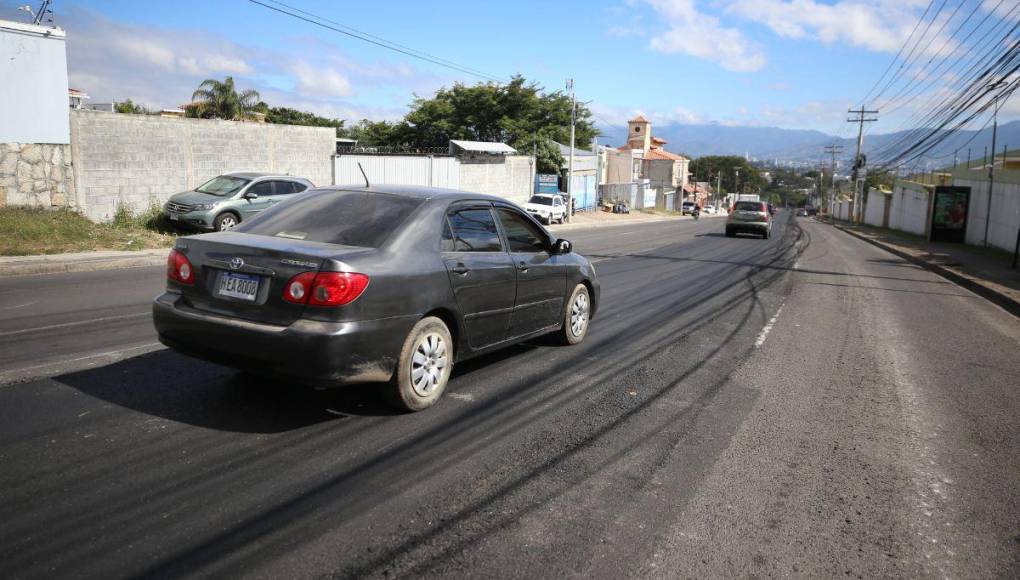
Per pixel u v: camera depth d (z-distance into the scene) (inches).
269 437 155.8
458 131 1737.2
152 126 630.5
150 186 635.5
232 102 1517.0
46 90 552.1
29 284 354.6
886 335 323.3
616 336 287.6
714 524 127.3
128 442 148.6
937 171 1649.9
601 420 181.5
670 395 207.3
